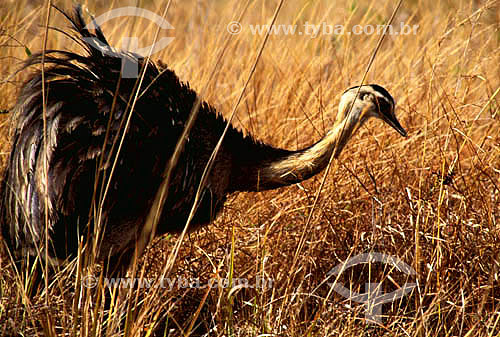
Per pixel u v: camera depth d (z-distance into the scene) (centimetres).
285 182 1750
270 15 2827
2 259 1555
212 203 1678
